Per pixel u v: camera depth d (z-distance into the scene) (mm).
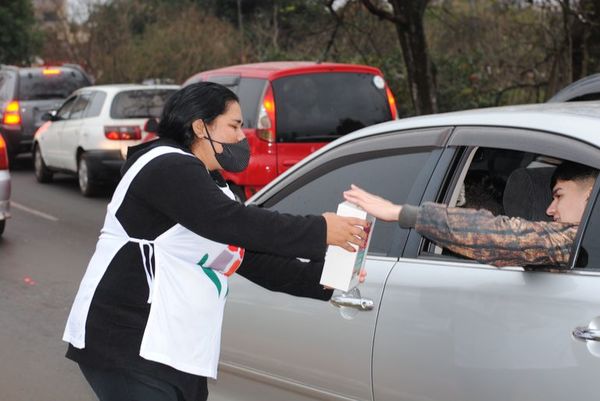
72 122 14984
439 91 18391
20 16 36094
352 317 3807
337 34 20859
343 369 3850
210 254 3100
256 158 9859
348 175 4270
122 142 13992
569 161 3373
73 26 30141
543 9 16078
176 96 3158
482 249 3061
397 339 3621
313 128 10047
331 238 3002
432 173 3785
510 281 3318
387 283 3715
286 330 4074
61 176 17625
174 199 2963
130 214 3037
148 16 30219
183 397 3135
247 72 10352
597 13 14492
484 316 3342
